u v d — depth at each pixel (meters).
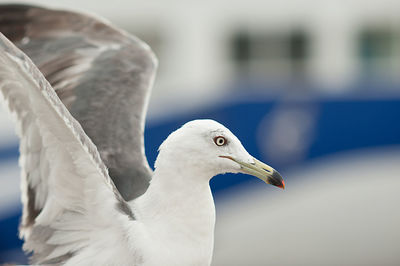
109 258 5.54
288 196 16.09
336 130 15.89
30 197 5.89
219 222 15.84
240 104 15.38
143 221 5.64
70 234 5.77
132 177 6.54
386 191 15.92
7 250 10.86
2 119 11.90
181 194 5.62
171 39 20.38
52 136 5.30
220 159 5.71
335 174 16.02
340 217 15.85
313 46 20.61
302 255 15.16
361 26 20.50
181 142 5.63
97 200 5.55
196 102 15.34
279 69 20.48
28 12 7.77
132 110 7.18
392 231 15.75
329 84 18.52
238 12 20.44
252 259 15.22
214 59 20.52
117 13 19.98
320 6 20.42
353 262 15.05
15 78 5.11
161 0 20.20
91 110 7.04
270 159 15.65
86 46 7.72
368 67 20.38
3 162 11.83
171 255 5.52
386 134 15.99
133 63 7.70
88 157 5.26
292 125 15.62
